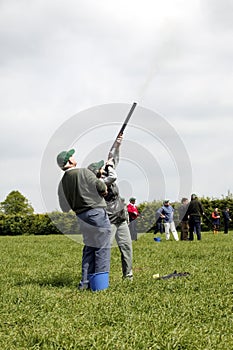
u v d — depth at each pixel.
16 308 7.68
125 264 10.27
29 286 9.68
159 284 9.40
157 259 14.77
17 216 47.50
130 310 7.44
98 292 8.94
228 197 44.28
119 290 9.05
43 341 6.07
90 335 6.17
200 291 8.73
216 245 20.00
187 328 6.39
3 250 19.44
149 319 6.88
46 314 7.32
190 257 15.11
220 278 10.14
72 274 11.69
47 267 13.20
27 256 16.77
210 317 7.08
